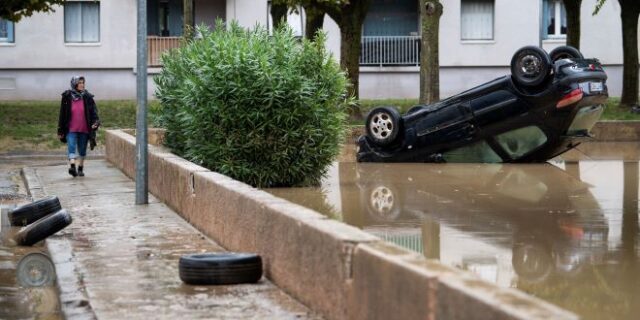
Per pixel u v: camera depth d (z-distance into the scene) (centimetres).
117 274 1118
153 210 1700
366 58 5319
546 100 2206
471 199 1695
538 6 5250
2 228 1590
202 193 1419
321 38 1911
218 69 1819
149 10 5391
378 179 2039
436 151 2383
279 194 1778
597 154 2750
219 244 1302
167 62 2297
